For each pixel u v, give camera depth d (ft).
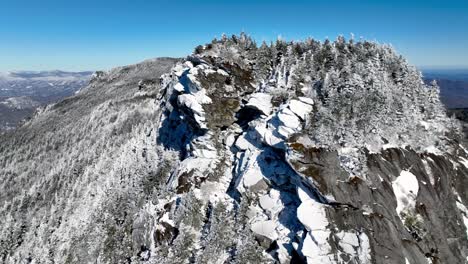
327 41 236.84
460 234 148.97
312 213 137.08
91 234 212.02
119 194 234.99
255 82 227.61
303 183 148.15
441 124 192.54
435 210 149.18
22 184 426.51
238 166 188.75
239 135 207.41
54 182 367.66
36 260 246.06
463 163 178.60
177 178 200.75
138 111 462.60
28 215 323.37
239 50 240.32
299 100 178.60
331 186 138.62
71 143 477.77
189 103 211.41
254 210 163.32
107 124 476.54
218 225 163.53
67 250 227.20
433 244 140.56
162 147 255.29
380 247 128.16
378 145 156.66
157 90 573.74
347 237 130.41
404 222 142.72
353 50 227.81
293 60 217.15
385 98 169.48
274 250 144.56
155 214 191.11
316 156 146.61
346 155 149.28
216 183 192.03
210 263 153.69
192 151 212.02
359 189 139.44
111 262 189.37
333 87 180.75
